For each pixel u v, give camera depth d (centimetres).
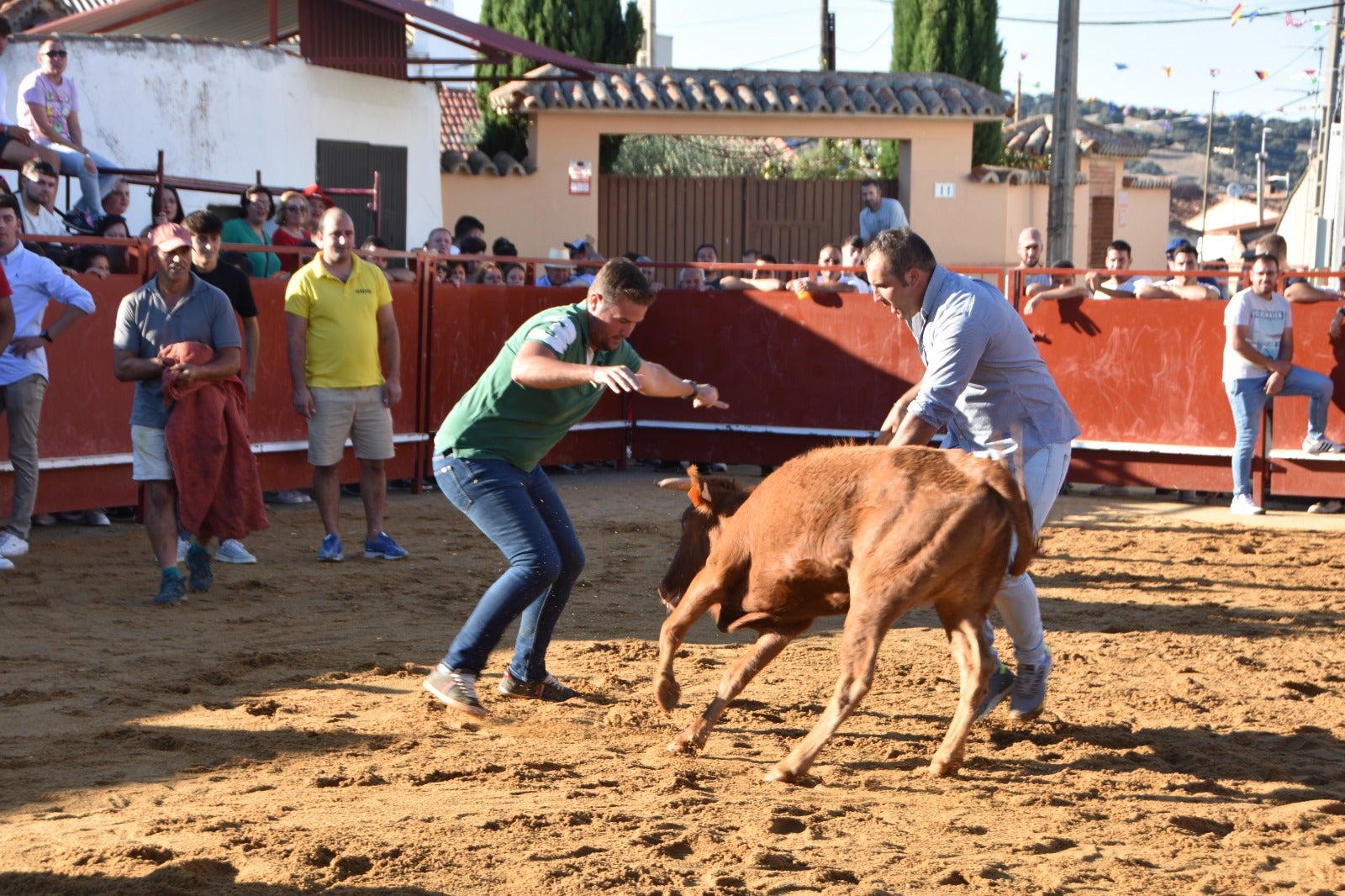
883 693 645
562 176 2320
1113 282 1372
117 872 402
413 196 2014
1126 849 443
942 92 2445
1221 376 1264
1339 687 673
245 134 1736
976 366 557
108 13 1786
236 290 955
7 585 845
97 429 1059
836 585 511
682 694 635
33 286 905
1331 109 2588
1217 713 623
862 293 1388
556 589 612
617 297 556
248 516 821
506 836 438
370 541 968
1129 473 1311
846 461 507
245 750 537
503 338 1362
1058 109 1900
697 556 573
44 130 1227
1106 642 764
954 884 406
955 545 478
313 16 1812
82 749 535
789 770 502
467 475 579
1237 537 1106
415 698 620
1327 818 476
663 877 404
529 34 2512
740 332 1435
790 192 2495
